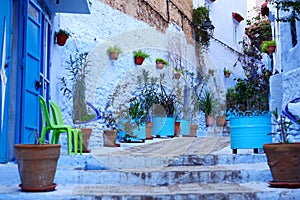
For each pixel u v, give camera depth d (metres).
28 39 5.09
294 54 6.57
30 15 5.24
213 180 4.24
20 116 4.73
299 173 3.64
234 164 5.07
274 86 7.48
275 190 3.50
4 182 4.02
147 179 4.21
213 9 14.39
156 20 10.97
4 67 4.41
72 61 7.54
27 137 4.97
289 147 3.62
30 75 5.16
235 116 5.64
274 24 9.05
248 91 10.39
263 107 9.88
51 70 6.57
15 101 4.75
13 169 4.05
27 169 3.51
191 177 4.25
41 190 3.54
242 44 15.22
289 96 6.48
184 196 3.47
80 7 6.68
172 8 11.91
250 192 3.47
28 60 5.07
